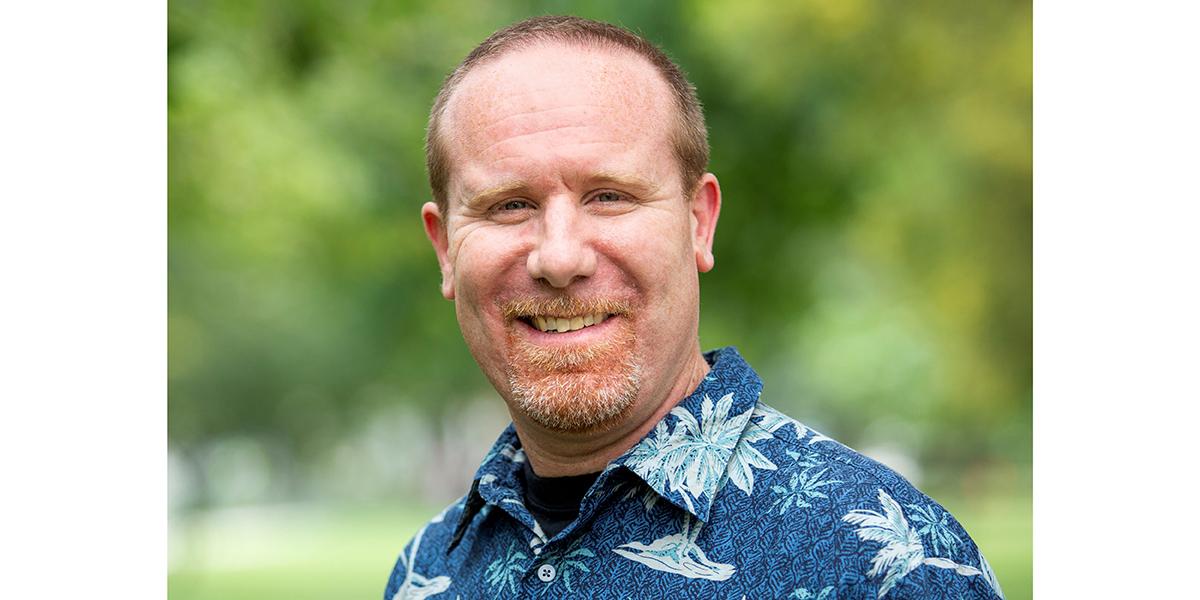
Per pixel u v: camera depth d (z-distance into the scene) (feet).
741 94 32.07
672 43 30.71
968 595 6.99
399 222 35.86
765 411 7.86
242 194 33.68
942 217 36.91
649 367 7.75
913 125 34.17
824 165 33.09
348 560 69.00
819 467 7.35
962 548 7.17
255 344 89.40
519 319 7.80
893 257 39.19
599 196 7.67
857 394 135.85
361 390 100.58
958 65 33.50
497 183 7.66
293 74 28.94
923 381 125.70
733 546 7.23
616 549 7.47
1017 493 121.19
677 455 7.51
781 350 46.03
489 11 31.60
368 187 34.78
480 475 8.34
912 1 32.71
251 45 27.91
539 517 8.15
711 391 7.72
